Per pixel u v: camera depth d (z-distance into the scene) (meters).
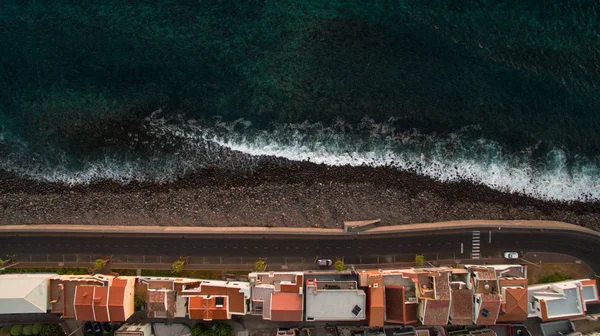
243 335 49.22
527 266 50.09
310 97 53.16
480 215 51.00
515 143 52.28
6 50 53.56
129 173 51.75
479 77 53.19
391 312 45.91
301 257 49.81
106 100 52.75
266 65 53.84
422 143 52.28
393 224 50.66
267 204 50.97
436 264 50.25
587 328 49.75
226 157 52.06
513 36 54.00
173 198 51.06
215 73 53.59
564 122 52.53
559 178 51.91
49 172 51.78
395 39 54.12
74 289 46.06
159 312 46.59
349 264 49.94
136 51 53.75
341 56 53.91
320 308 45.47
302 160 52.03
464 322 46.44
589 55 53.53
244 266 49.56
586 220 51.22
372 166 51.97
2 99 52.91
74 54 53.53
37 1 54.44
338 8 54.72
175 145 52.22
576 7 54.41
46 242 49.50
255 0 54.81
